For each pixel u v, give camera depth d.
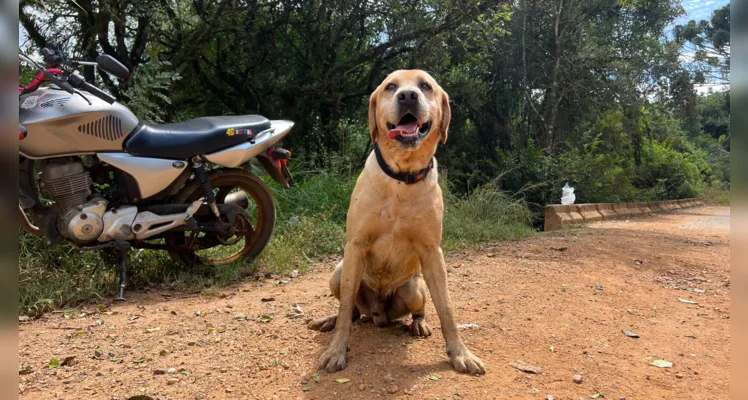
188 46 5.07
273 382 1.29
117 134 2.12
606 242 3.89
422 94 1.48
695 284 2.64
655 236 4.52
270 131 2.56
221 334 1.67
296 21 6.10
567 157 8.15
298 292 2.27
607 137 10.03
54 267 2.28
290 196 3.90
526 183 7.17
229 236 2.45
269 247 2.85
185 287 2.29
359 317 1.90
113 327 1.74
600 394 1.26
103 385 1.27
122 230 2.12
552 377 1.35
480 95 7.94
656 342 1.69
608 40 9.85
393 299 1.73
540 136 9.12
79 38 4.22
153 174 2.20
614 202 8.79
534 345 1.60
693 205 12.98
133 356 1.47
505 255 3.26
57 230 2.11
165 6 4.49
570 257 3.16
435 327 1.79
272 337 1.64
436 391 1.24
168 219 2.23
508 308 2.01
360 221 1.54
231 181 2.51
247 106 5.99
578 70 8.88
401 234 1.53
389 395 1.21
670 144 15.61
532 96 9.25
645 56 9.67
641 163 13.19
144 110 3.22
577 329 1.79
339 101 6.00
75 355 1.47
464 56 7.46
